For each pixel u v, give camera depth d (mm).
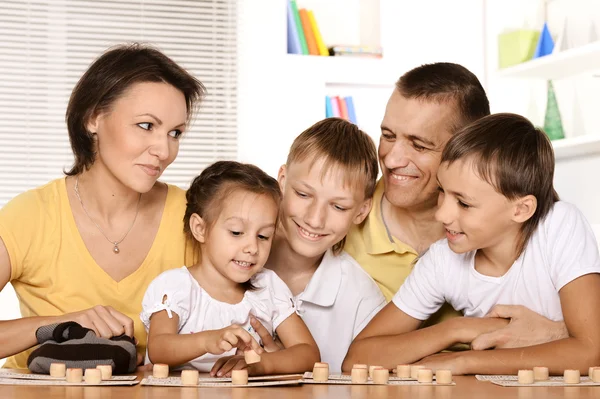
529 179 1396
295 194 1616
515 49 3854
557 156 3838
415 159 1695
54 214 1626
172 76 1548
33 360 1267
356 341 1535
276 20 4301
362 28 4512
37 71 4336
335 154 1590
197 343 1344
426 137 1664
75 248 1617
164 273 1548
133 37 4426
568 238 1432
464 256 1547
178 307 1492
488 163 1372
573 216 1461
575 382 1160
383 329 1570
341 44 4500
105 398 950
